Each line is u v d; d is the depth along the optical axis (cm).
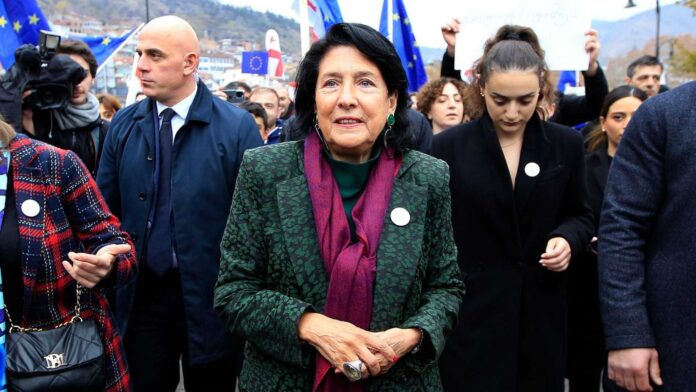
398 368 194
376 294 189
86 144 379
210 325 312
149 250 309
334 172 205
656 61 622
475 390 285
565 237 283
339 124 196
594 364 371
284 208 195
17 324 228
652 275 219
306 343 187
